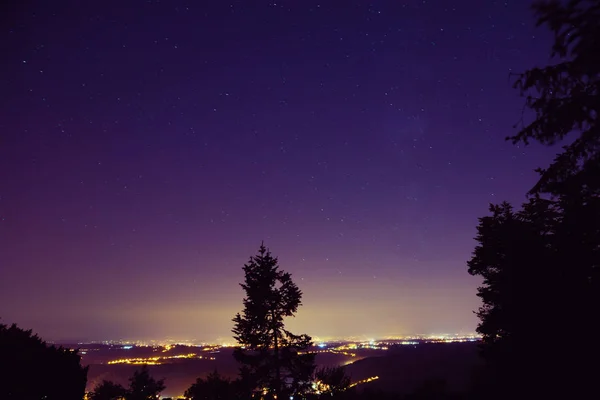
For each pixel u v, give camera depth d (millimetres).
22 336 16719
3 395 14500
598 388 12391
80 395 17250
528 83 5336
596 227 5809
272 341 25516
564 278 13453
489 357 17547
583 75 4625
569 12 4492
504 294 15938
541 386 13539
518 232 15664
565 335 13211
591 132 4875
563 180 5457
